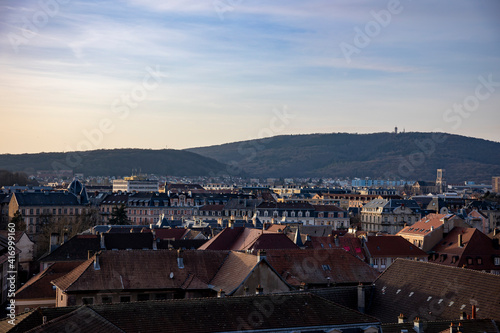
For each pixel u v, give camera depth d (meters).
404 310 96.38
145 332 70.69
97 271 103.19
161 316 73.81
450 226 194.75
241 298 79.75
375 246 176.38
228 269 107.62
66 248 157.62
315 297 83.44
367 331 79.75
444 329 84.12
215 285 104.94
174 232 199.88
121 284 102.19
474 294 91.38
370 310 100.56
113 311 73.50
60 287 102.25
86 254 156.88
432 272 99.75
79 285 100.31
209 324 74.12
